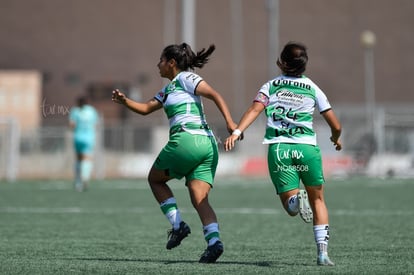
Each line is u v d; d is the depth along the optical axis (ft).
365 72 538.06
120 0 531.50
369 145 312.09
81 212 155.53
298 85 81.10
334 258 88.02
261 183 262.06
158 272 75.66
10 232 118.83
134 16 530.68
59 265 81.76
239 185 250.57
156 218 142.92
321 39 540.93
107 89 500.33
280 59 82.07
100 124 301.22
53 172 302.25
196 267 79.30
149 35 529.04
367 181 273.33
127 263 83.61
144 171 309.83
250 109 80.79
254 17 536.01
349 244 102.47
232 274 74.02
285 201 81.20
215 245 81.35
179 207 169.37
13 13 536.01
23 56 531.09
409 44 542.98
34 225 129.80
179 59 84.28
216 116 511.40
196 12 533.96
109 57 528.63
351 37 541.75
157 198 85.10
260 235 115.03
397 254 91.81
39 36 533.14
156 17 529.86
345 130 314.96
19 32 533.55
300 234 116.37
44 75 525.34
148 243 104.99
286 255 92.17
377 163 310.65
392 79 541.75
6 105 442.91
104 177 302.45
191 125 81.97
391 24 543.80
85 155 224.94
